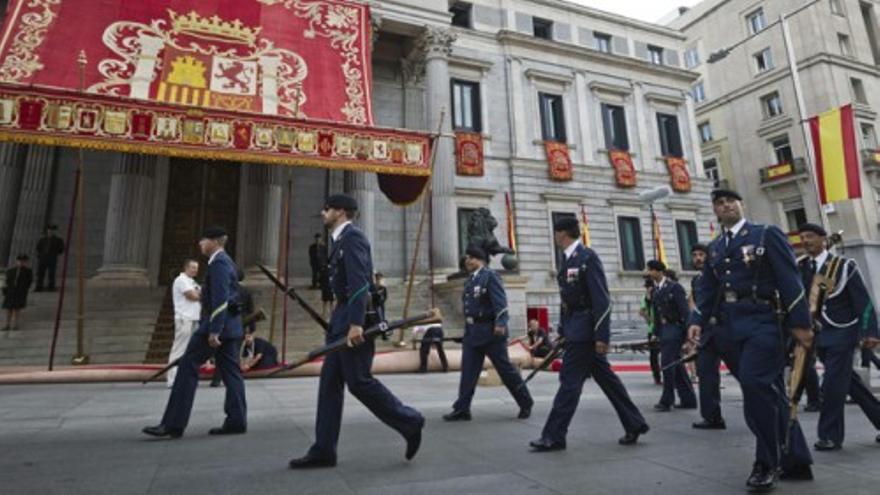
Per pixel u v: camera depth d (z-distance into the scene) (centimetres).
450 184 1966
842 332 469
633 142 2748
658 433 526
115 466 388
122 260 1571
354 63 1486
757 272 367
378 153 1162
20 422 583
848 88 3203
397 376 1151
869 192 3006
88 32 1240
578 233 502
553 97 2608
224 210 1942
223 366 526
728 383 1033
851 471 374
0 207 1550
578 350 459
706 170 3875
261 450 442
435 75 2030
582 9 2778
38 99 923
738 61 3678
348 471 372
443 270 1884
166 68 1272
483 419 606
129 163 1625
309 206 2022
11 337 1229
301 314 1565
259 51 1387
